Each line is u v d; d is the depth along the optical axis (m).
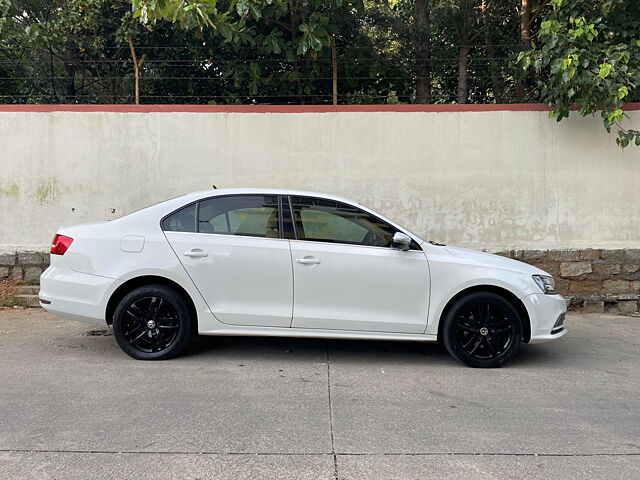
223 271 5.30
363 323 5.32
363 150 8.50
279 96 9.86
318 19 8.62
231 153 8.45
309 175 8.50
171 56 9.80
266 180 8.48
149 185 8.43
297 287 5.31
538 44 9.87
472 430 3.98
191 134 8.42
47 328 6.81
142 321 5.44
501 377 5.21
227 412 4.22
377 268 5.32
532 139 8.53
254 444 3.69
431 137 8.51
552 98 8.12
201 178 8.45
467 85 10.30
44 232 8.39
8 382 4.82
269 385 4.86
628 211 8.56
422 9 9.91
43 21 9.63
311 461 3.47
